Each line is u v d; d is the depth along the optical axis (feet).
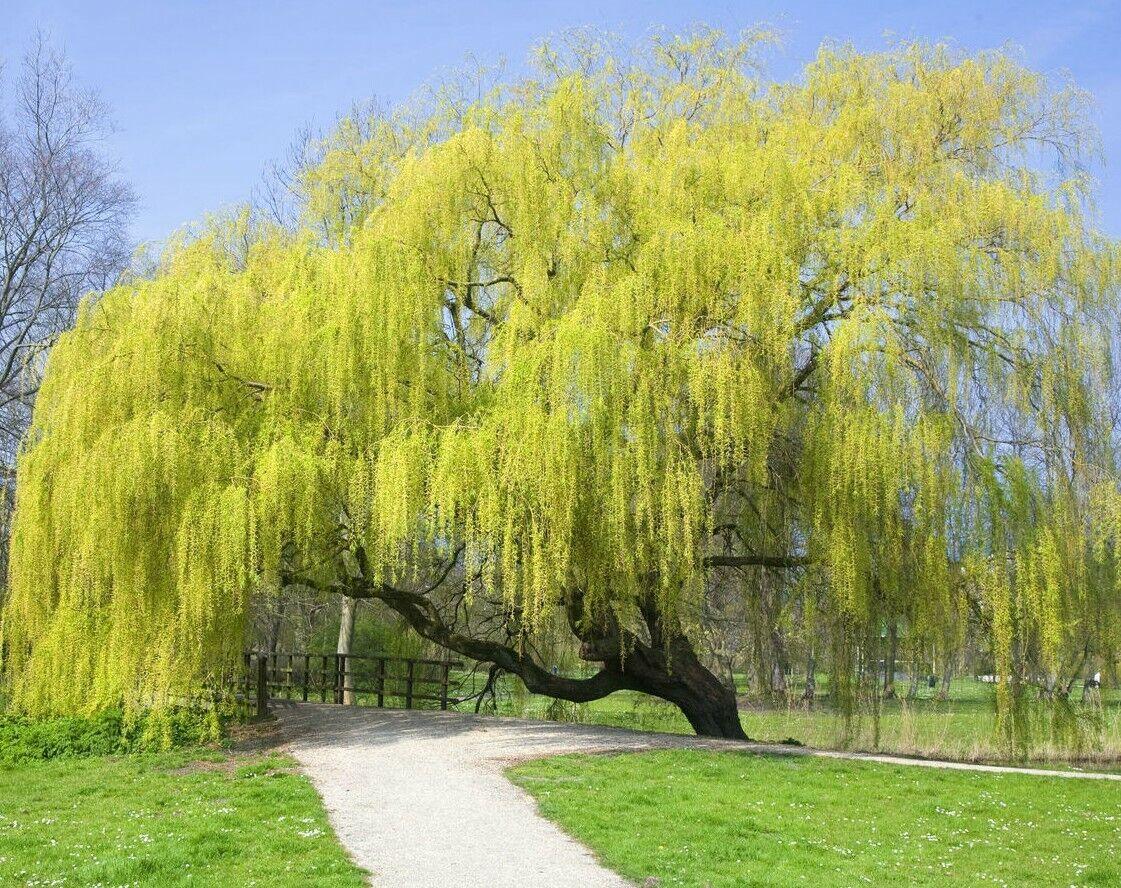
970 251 47.42
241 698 67.46
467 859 28.68
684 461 45.83
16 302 99.66
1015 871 28.84
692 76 60.08
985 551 46.65
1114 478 48.21
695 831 32.35
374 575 50.70
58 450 49.73
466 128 55.16
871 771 44.21
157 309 48.65
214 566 46.11
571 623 59.57
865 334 45.19
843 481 46.03
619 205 52.75
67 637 50.98
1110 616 49.73
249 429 50.31
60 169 98.17
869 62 57.36
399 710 71.87
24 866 28.19
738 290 46.68
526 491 45.27
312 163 79.30
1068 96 54.65
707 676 62.44
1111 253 49.32
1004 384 47.96
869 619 50.72
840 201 48.85
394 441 46.88
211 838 30.99
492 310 56.18
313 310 51.34
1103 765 55.01
